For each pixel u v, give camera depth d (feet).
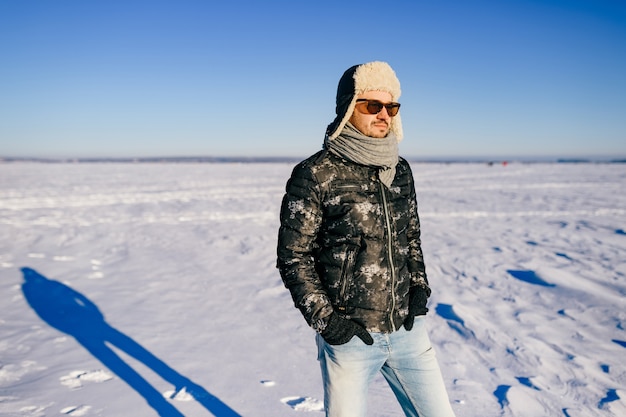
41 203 43.52
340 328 3.85
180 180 92.94
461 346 9.92
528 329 10.93
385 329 4.06
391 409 6.95
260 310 12.43
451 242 23.94
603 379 8.33
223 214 36.27
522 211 39.29
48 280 15.53
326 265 4.13
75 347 9.51
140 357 9.00
